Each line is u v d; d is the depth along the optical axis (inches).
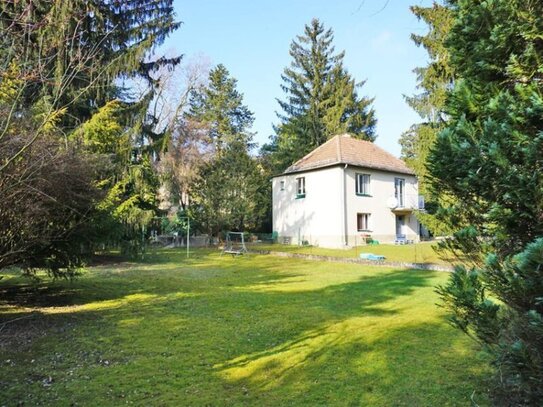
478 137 97.9
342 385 158.9
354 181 896.9
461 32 109.7
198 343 211.6
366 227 920.3
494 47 99.6
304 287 393.7
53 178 227.5
